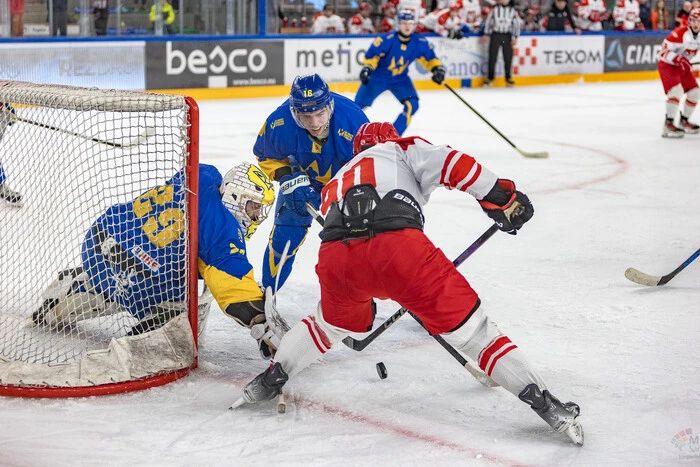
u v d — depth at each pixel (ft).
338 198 12.58
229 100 61.46
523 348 16.03
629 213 27.81
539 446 12.26
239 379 14.58
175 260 14.88
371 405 13.62
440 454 12.02
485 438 12.53
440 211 28.17
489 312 18.11
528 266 21.67
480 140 44.50
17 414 13.05
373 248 12.10
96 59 56.18
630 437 12.49
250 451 12.05
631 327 17.15
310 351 13.09
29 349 15.29
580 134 46.85
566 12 78.54
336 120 16.16
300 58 65.05
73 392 13.65
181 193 14.44
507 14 73.05
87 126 35.68
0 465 11.48
